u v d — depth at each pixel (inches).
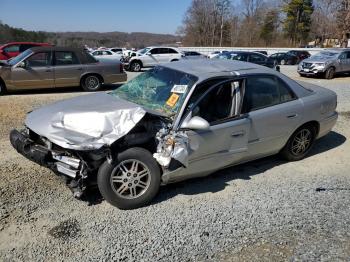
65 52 426.9
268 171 184.4
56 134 135.3
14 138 154.1
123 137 138.5
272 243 122.7
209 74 159.5
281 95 180.7
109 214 137.6
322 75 689.6
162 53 820.0
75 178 133.8
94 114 140.1
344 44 1790.1
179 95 152.8
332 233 129.6
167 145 141.3
